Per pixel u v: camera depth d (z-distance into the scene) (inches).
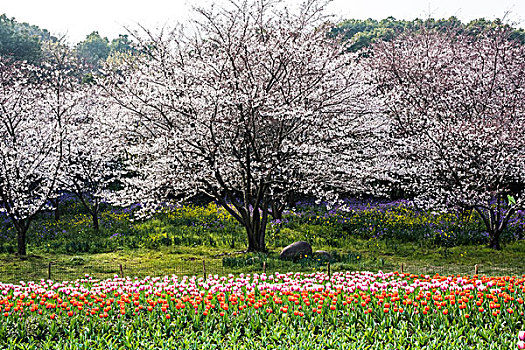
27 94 839.1
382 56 1026.1
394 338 281.6
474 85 831.1
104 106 856.3
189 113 624.1
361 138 766.5
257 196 674.8
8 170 692.7
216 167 613.0
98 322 319.9
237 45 619.2
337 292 360.8
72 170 866.1
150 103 612.7
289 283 395.5
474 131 689.6
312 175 723.4
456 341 272.2
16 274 563.5
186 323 319.0
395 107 829.8
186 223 896.9
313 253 620.4
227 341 296.2
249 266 585.9
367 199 1096.8
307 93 662.5
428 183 781.9
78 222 956.6
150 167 695.1
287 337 292.0
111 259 654.5
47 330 313.7
